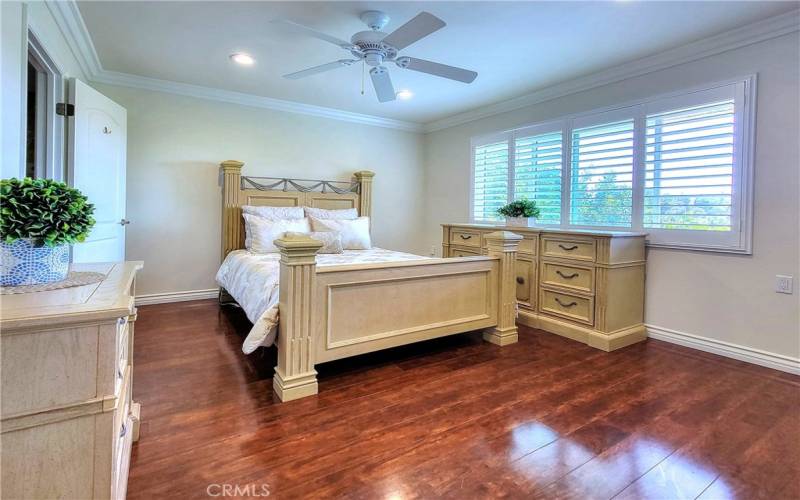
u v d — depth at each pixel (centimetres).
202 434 181
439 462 164
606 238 303
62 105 275
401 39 227
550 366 269
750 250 275
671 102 312
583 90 374
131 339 166
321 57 328
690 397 224
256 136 451
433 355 288
